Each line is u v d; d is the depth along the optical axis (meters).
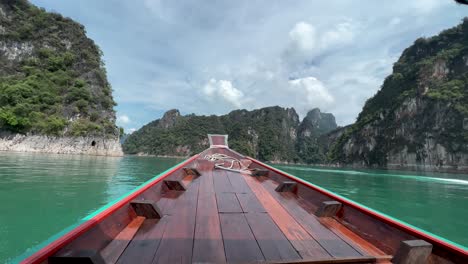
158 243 1.69
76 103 45.00
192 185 3.61
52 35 52.88
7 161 15.84
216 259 1.50
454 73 61.72
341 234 1.98
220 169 5.26
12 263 1.42
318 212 2.38
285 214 2.44
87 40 58.62
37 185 7.92
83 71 53.97
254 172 4.57
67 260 1.22
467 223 6.09
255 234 1.92
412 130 63.06
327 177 19.81
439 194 10.95
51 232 4.11
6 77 42.31
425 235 1.60
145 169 19.17
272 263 1.41
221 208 2.55
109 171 14.95
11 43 47.19
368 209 2.15
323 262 1.47
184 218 2.21
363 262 1.52
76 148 39.41
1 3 49.31
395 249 1.70
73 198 6.47
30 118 35.84
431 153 55.94
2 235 3.90
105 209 1.82
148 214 2.16
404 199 9.39
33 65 46.88
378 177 21.23
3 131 33.12
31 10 52.75
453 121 53.47
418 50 78.94
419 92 64.56
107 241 1.65
